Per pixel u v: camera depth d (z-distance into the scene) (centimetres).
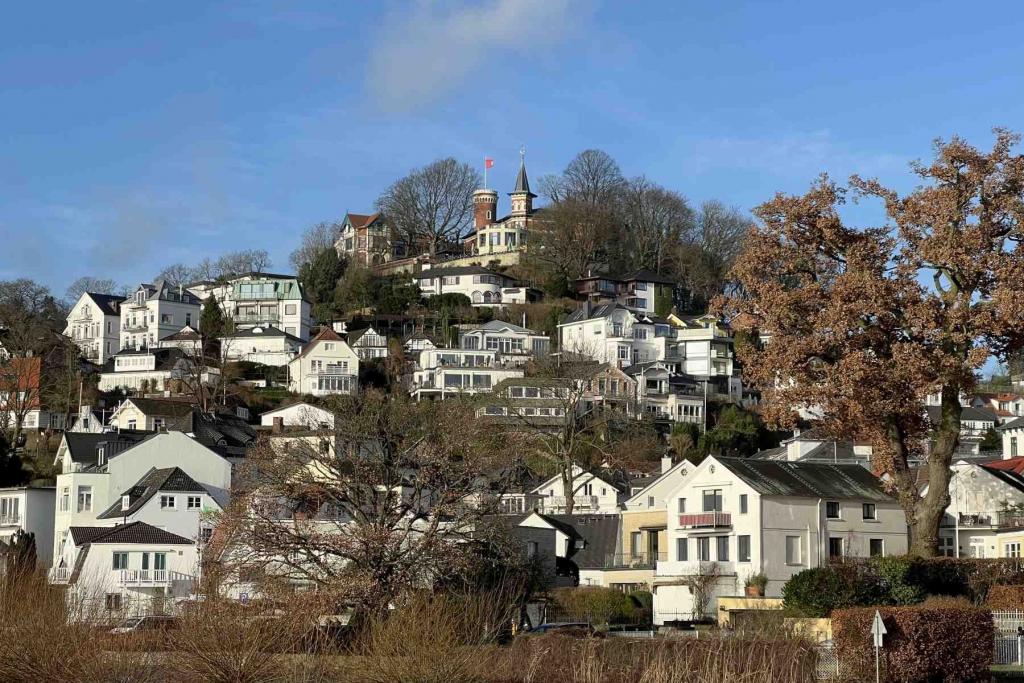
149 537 7688
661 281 19850
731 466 7500
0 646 3638
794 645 4394
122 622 4072
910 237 5444
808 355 5459
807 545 7338
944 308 5322
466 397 12156
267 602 4053
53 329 17588
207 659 3703
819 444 10788
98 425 12544
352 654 4062
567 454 10006
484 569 5231
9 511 9706
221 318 18050
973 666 4575
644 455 11706
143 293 18250
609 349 16938
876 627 4291
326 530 5734
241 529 4941
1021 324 5125
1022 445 10212
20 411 12262
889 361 5316
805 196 5581
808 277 5712
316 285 19912
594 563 8575
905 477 5609
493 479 5666
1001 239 5350
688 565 7550
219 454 9562
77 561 7512
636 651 4325
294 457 5444
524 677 4184
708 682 4122
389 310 18762
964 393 5409
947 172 5341
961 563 5591
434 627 4006
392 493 5369
